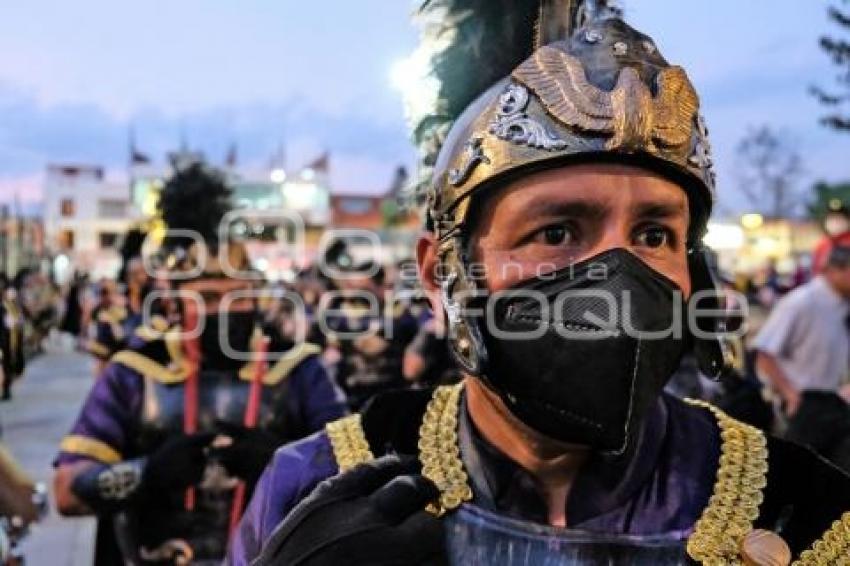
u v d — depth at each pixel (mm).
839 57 7164
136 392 2229
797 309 3486
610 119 767
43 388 11258
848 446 2146
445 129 1047
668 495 860
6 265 19047
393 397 1000
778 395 3529
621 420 757
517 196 796
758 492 863
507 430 870
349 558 762
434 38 1048
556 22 988
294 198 38531
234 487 2086
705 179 827
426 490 812
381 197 40531
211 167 2656
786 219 25984
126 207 43844
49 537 4586
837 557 834
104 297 5680
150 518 2102
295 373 2301
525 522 842
